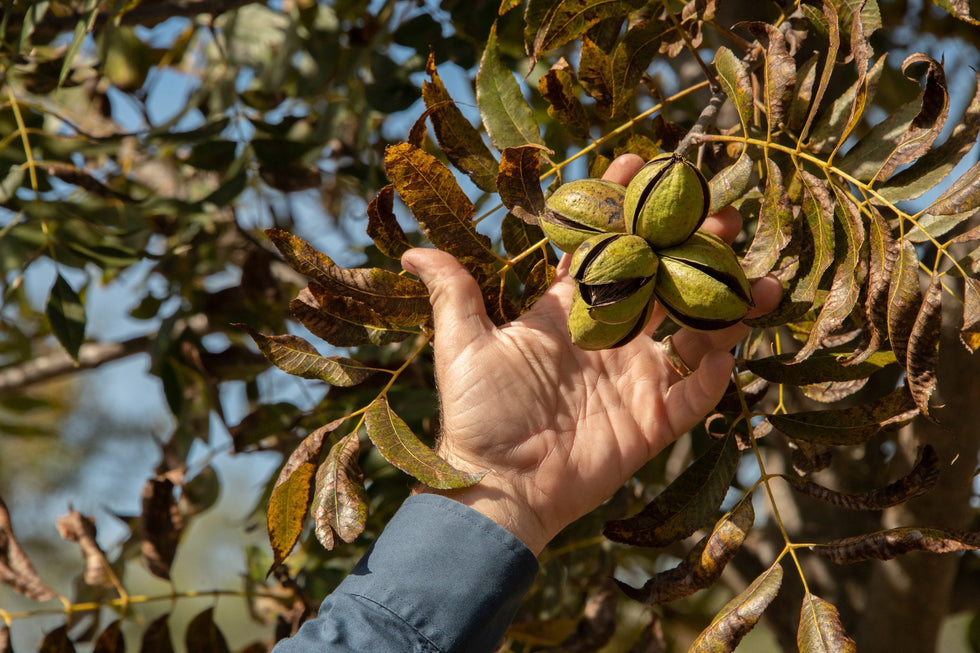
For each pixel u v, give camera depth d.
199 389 1.14
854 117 0.67
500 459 0.70
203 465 1.11
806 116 0.74
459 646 0.66
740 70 0.72
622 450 0.72
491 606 0.67
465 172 0.75
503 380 0.71
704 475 0.71
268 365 1.13
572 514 0.71
